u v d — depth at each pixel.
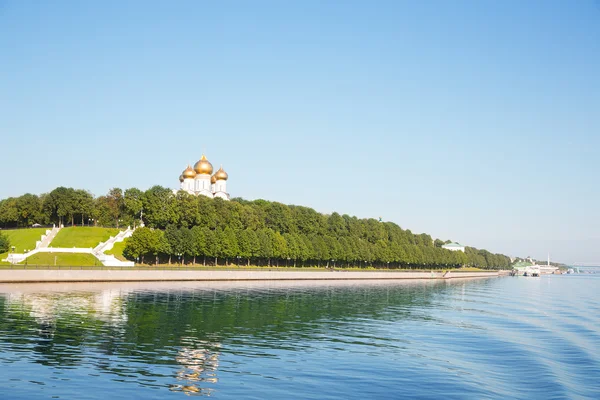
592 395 46.53
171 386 43.69
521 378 51.41
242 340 64.50
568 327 90.06
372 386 46.19
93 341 59.34
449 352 62.69
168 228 193.62
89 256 172.50
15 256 161.25
